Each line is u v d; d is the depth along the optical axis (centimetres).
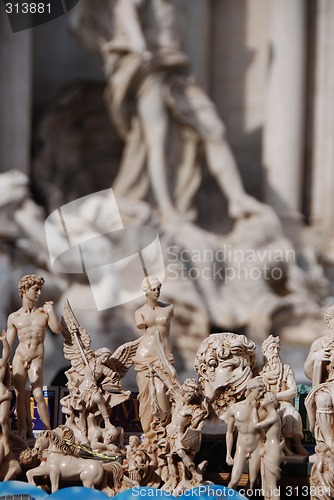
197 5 7306
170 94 6681
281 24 7250
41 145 7206
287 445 2920
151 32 6750
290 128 7206
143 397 2939
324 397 2756
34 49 7450
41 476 2748
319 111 7306
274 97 7238
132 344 3003
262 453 2730
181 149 6750
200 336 6056
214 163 6756
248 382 2750
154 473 2795
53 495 2581
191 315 6072
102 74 7431
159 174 6638
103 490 2733
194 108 6725
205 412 2803
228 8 7475
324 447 2756
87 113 7262
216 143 6756
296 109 7225
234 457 2759
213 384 2895
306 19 7312
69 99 7231
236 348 2912
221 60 7475
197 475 2753
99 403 2911
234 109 7469
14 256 5772
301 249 7031
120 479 2761
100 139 7231
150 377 2880
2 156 6494
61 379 3662
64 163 7188
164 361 2919
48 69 7462
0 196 5838
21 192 5888
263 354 3012
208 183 6938
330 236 7225
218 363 2916
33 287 2964
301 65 7262
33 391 2945
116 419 3147
